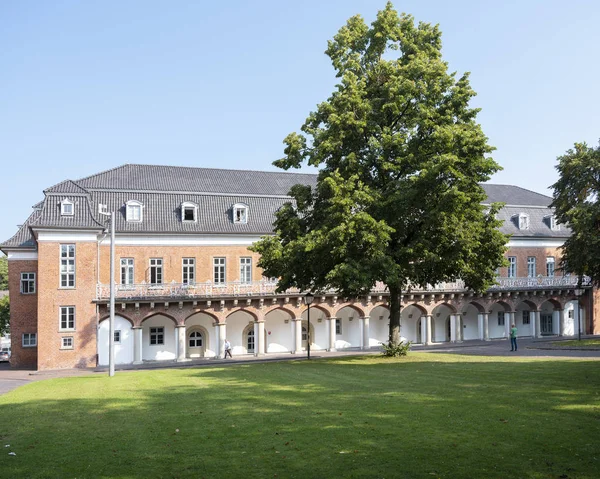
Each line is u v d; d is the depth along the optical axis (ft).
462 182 88.02
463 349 130.82
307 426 40.70
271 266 98.22
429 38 101.60
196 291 135.95
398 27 100.27
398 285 96.07
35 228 122.01
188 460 33.40
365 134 96.43
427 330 160.66
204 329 144.87
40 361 121.29
